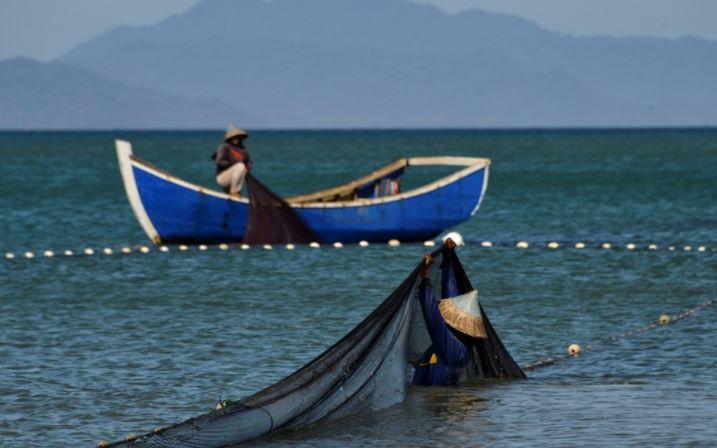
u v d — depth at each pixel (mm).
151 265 102438
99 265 103062
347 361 51875
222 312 77625
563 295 84625
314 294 85375
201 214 114188
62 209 172625
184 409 53281
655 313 77312
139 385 57438
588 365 61719
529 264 102375
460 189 118250
